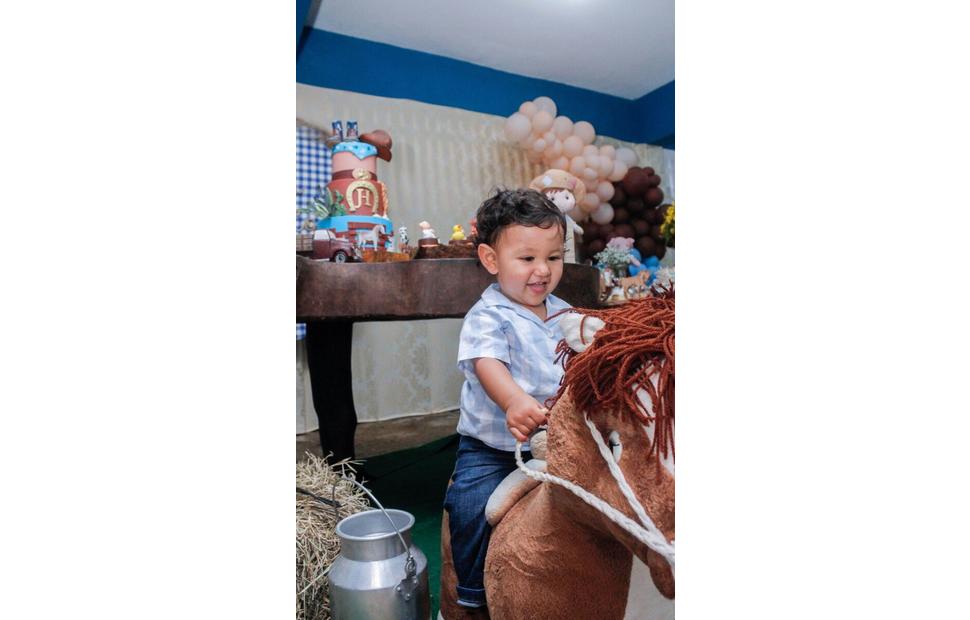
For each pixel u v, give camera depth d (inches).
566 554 38.5
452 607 44.8
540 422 40.6
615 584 39.1
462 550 44.1
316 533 50.6
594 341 36.8
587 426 36.5
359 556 44.9
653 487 35.5
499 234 44.6
